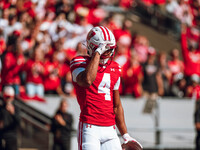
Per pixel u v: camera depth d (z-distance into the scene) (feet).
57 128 85.92
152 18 148.15
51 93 95.20
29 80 90.84
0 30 101.09
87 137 38.81
